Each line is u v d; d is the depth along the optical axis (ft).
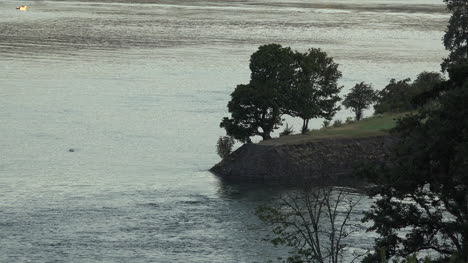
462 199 315.99
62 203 589.32
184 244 493.77
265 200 598.75
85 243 495.82
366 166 338.34
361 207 532.32
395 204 326.03
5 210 566.36
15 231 517.55
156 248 486.38
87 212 563.89
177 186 650.84
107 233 515.09
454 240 314.55
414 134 332.39
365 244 460.55
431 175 318.65
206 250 482.28
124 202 594.24
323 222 490.90
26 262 460.14
